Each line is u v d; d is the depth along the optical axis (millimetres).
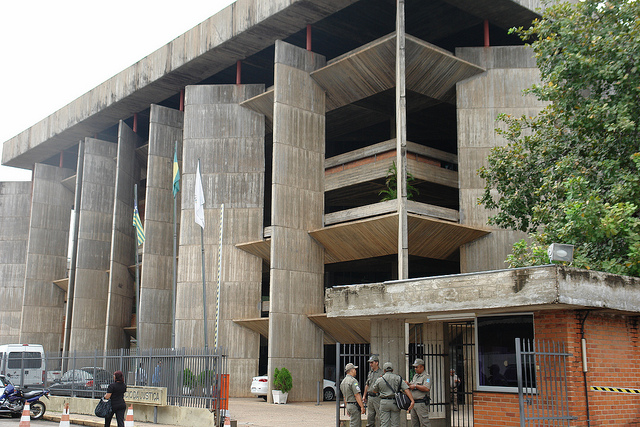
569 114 17781
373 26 35000
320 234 31875
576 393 10430
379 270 41156
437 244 30500
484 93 31172
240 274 34625
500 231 30125
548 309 10797
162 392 17250
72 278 46312
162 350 18141
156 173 39594
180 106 41125
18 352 25344
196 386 16672
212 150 36031
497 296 10648
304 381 30609
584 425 10406
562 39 17500
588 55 17172
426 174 31000
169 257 39531
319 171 33219
